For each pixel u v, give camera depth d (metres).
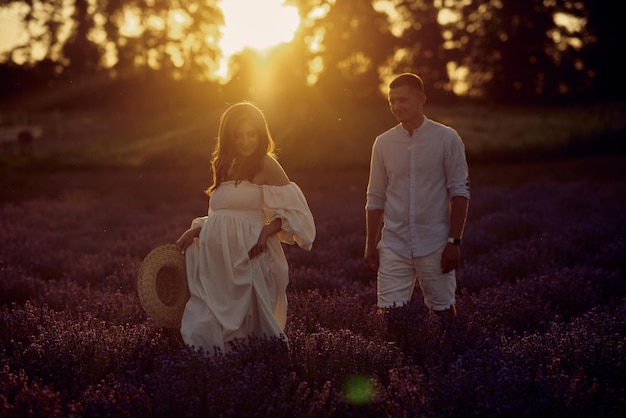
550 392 3.39
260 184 4.30
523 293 5.88
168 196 20.58
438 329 4.58
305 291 6.97
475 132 40.62
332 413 3.41
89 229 12.80
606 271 7.22
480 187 20.14
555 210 13.46
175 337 4.46
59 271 8.53
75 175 28.89
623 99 50.72
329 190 22.17
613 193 15.97
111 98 54.22
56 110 52.84
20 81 55.81
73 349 4.15
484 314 5.30
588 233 9.98
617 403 3.43
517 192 17.53
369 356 4.05
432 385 3.53
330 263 8.59
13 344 4.37
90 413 3.35
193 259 4.21
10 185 24.53
